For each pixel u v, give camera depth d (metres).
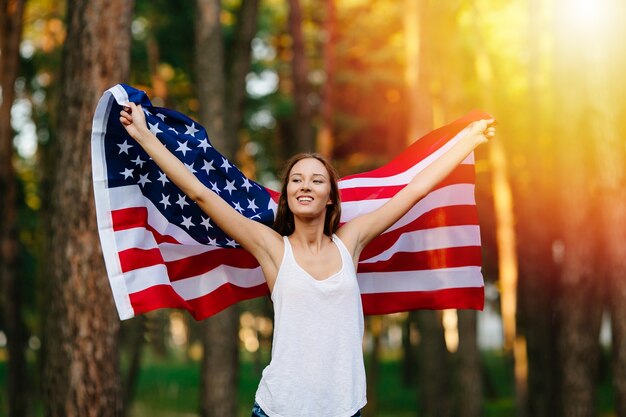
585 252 12.80
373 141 22.98
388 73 20.88
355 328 4.09
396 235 5.20
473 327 17.81
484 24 19.53
